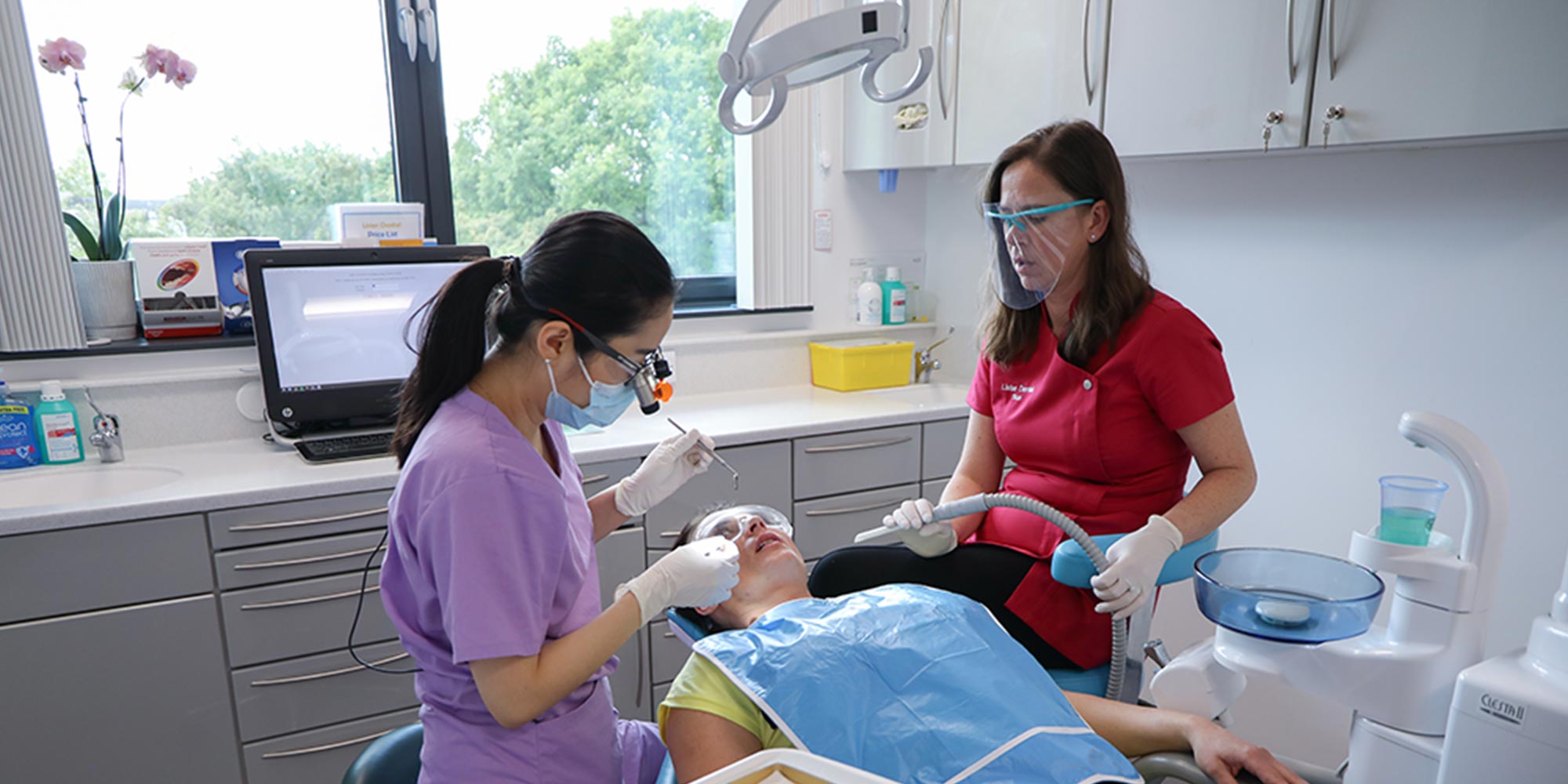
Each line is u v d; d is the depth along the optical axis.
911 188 3.22
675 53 2.98
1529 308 1.75
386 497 2.04
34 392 2.13
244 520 1.91
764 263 3.01
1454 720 1.08
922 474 2.71
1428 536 1.20
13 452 2.09
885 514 2.66
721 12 3.02
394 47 2.58
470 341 1.09
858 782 0.86
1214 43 1.87
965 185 3.06
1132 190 2.48
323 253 2.23
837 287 3.16
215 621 1.91
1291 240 2.13
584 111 2.87
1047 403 1.62
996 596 1.59
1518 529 1.81
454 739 1.15
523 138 2.80
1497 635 1.86
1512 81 1.46
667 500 2.33
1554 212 1.69
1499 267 1.78
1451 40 1.53
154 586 1.85
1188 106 1.93
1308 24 1.71
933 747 1.10
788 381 3.10
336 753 2.06
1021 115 2.33
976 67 2.45
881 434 2.62
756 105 2.90
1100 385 1.54
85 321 2.29
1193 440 1.50
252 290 2.16
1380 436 2.01
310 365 2.25
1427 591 1.15
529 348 1.10
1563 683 1.04
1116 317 1.50
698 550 1.22
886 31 1.38
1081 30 2.14
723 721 1.15
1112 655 1.38
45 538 1.75
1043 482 1.66
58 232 2.16
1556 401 1.73
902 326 3.19
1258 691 2.25
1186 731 1.21
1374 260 1.98
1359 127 1.66
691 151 3.06
